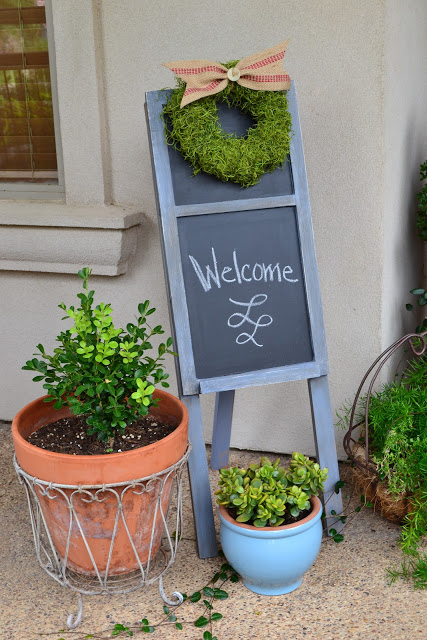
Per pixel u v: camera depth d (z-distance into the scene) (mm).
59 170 3111
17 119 3156
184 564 2373
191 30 2717
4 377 3340
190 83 2219
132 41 2781
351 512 2611
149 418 2363
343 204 2711
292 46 2623
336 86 2609
